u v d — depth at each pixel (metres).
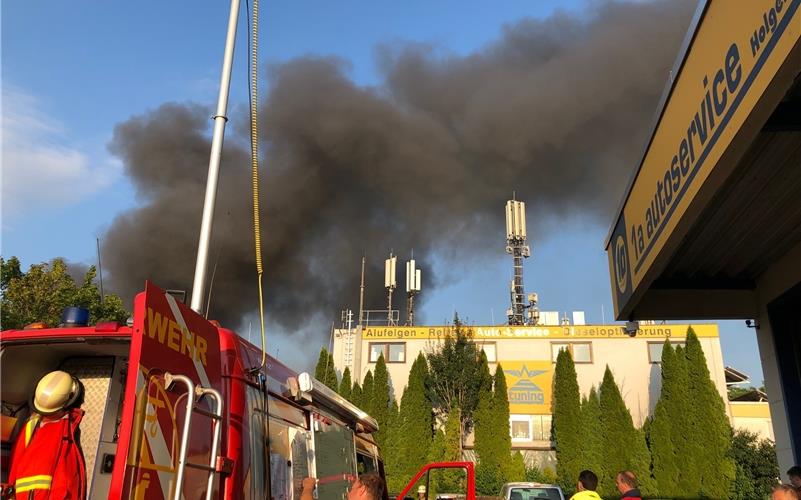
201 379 3.49
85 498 3.44
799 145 5.59
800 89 4.41
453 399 29.02
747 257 8.58
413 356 33.59
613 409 27.36
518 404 31.81
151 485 2.82
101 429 3.74
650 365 31.64
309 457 5.34
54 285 14.45
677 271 9.19
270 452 4.46
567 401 28.33
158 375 3.01
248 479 3.95
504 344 32.84
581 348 32.28
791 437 8.64
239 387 4.01
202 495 3.31
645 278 7.09
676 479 25.03
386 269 39.59
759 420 30.86
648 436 26.94
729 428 24.92
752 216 7.17
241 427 3.94
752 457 23.78
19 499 3.25
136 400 2.80
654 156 6.38
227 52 6.23
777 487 6.32
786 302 8.67
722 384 30.89
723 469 24.17
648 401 31.12
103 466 3.68
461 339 30.55
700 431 25.05
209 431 3.48
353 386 31.31
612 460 26.61
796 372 8.76
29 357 3.86
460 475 27.12
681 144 5.36
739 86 4.01
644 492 25.55
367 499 3.92
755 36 3.75
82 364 3.95
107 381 3.90
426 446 28.91
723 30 4.29
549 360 32.38
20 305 13.78
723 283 9.48
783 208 6.95
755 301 9.57
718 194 6.61
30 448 3.36
